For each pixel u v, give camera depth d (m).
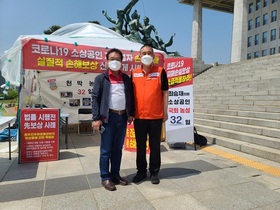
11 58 5.49
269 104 7.54
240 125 6.55
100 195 3.17
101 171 3.42
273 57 15.01
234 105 8.51
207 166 4.39
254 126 6.32
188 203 2.95
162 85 3.61
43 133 4.77
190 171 4.11
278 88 8.43
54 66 5.60
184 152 5.50
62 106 8.33
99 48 6.04
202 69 22.59
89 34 6.91
